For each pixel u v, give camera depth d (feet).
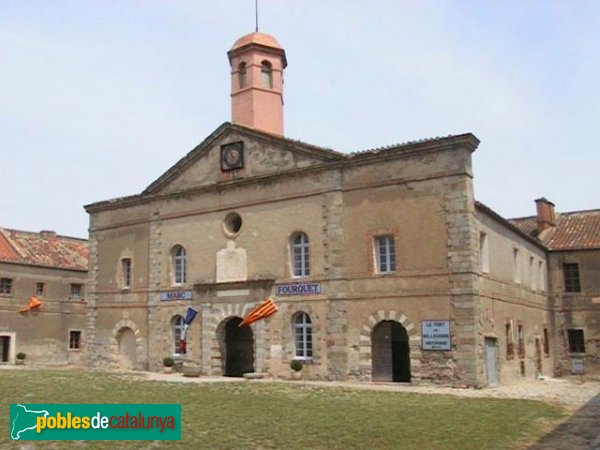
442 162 85.76
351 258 91.30
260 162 103.09
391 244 89.40
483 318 85.30
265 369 96.84
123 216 121.49
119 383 84.64
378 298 88.38
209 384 83.87
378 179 90.58
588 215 140.67
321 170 95.61
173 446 45.32
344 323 90.48
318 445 45.60
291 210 98.22
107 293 121.19
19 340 153.99
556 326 128.26
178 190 112.16
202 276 107.34
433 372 83.20
